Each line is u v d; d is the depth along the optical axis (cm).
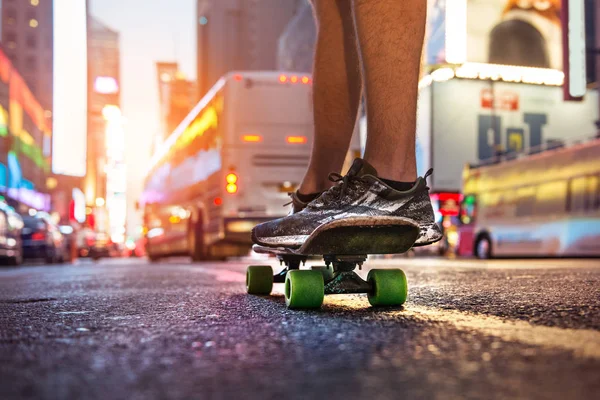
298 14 3184
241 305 137
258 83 680
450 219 1321
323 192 129
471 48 1387
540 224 743
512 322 98
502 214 820
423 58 128
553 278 229
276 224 132
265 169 672
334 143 143
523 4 1416
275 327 99
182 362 73
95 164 7462
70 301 163
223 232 661
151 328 101
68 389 60
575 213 685
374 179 123
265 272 170
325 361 71
